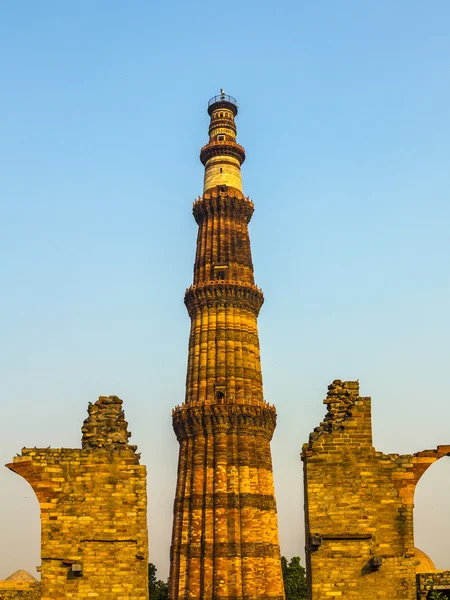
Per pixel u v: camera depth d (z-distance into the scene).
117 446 42.78
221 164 104.00
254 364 93.19
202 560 81.31
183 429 88.69
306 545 42.41
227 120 107.00
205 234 100.50
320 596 40.38
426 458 42.88
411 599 40.50
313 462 42.62
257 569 81.06
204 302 95.06
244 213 101.75
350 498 42.06
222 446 86.31
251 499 84.31
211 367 91.31
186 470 86.81
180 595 80.25
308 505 41.97
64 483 41.44
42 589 39.84
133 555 40.59
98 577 40.19
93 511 41.12
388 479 42.44
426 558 69.06
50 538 40.56
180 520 84.38
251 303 96.00
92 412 43.78
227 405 87.50
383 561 41.06
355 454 42.84
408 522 41.78
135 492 41.59
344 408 44.09
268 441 89.81
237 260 98.44
